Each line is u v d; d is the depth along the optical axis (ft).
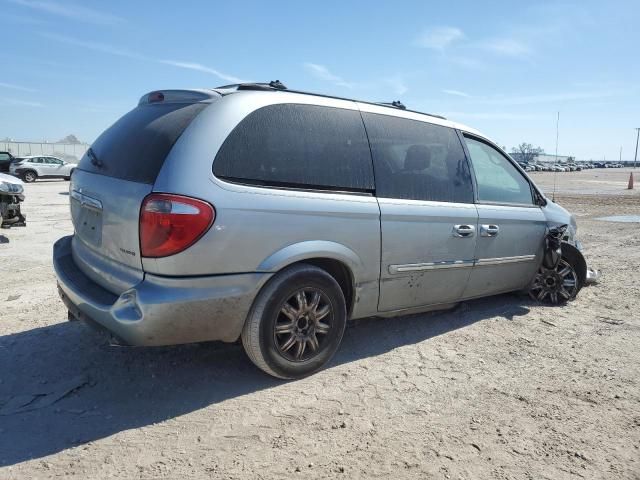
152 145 10.58
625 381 12.18
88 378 11.52
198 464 8.62
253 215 10.34
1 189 30.19
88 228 11.77
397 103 14.85
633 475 8.66
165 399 10.73
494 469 8.71
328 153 11.87
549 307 17.88
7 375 11.59
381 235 12.45
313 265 11.61
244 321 10.78
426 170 13.99
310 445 9.24
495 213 15.52
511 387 11.73
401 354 13.41
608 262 26.55
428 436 9.64
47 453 8.80
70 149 215.72
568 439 9.68
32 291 18.49
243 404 10.60
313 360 11.76
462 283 14.97
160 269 9.73
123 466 8.51
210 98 10.97
